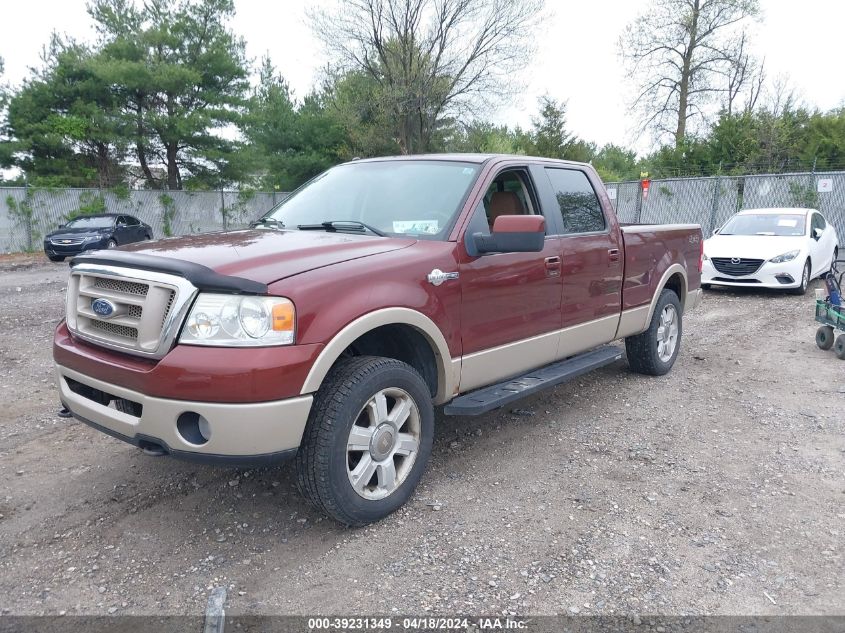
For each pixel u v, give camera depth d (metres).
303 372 2.95
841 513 3.57
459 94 31.84
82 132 27.75
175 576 2.96
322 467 3.11
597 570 3.01
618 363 6.83
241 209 31.41
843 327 6.85
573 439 4.67
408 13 29.91
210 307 2.89
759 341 7.91
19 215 24.02
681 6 34.06
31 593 2.82
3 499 3.68
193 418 2.95
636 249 5.52
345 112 34.31
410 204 4.11
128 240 20.19
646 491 3.83
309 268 3.13
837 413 5.22
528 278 4.26
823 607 2.75
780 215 12.54
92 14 29.20
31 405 5.27
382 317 3.27
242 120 31.28
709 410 5.33
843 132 29.11
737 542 3.26
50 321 8.76
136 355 3.06
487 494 3.78
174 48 30.11
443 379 3.75
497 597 2.80
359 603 2.76
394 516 3.51
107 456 4.29
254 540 3.27
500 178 4.40
